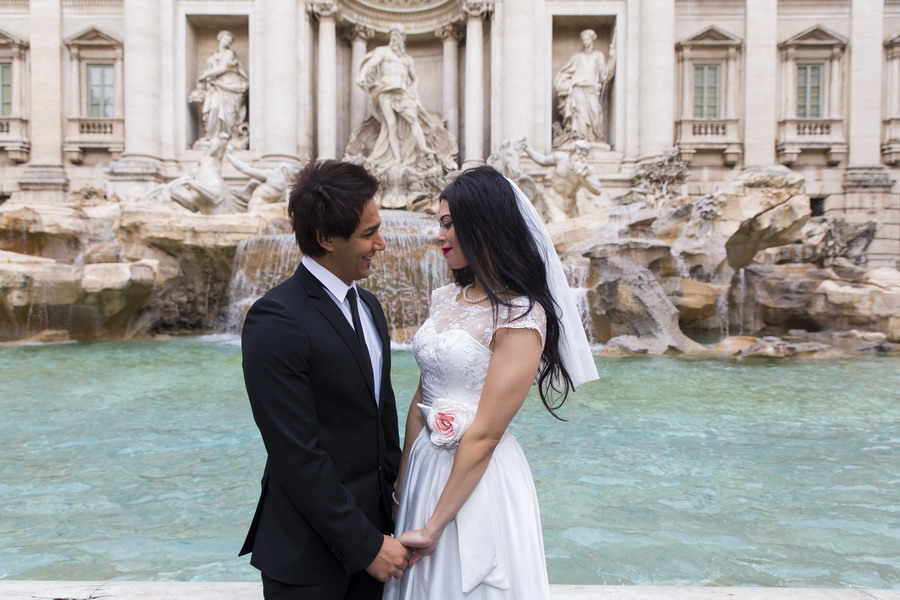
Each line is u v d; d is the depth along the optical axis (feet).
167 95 74.28
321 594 5.97
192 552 11.03
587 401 23.21
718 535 11.80
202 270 49.16
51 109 76.54
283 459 5.62
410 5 80.79
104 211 53.06
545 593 6.37
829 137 78.69
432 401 6.79
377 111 71.77
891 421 20.33
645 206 50.57
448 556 6.18
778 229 49.26
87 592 7.64
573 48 79.00
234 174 72.79
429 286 45.55
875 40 77.87
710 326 46.47
